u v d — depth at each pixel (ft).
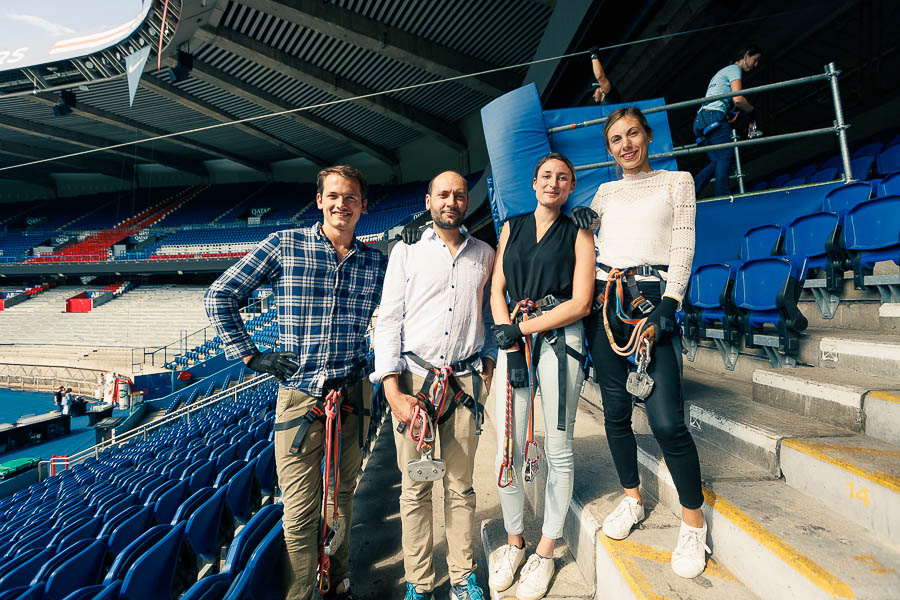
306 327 5.45
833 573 3.33
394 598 6.25
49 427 35.96
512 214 8.62
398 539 7.86
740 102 11.30
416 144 75.36
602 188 5.34
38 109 59.77
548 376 5.00
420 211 66.59
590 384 10.51
